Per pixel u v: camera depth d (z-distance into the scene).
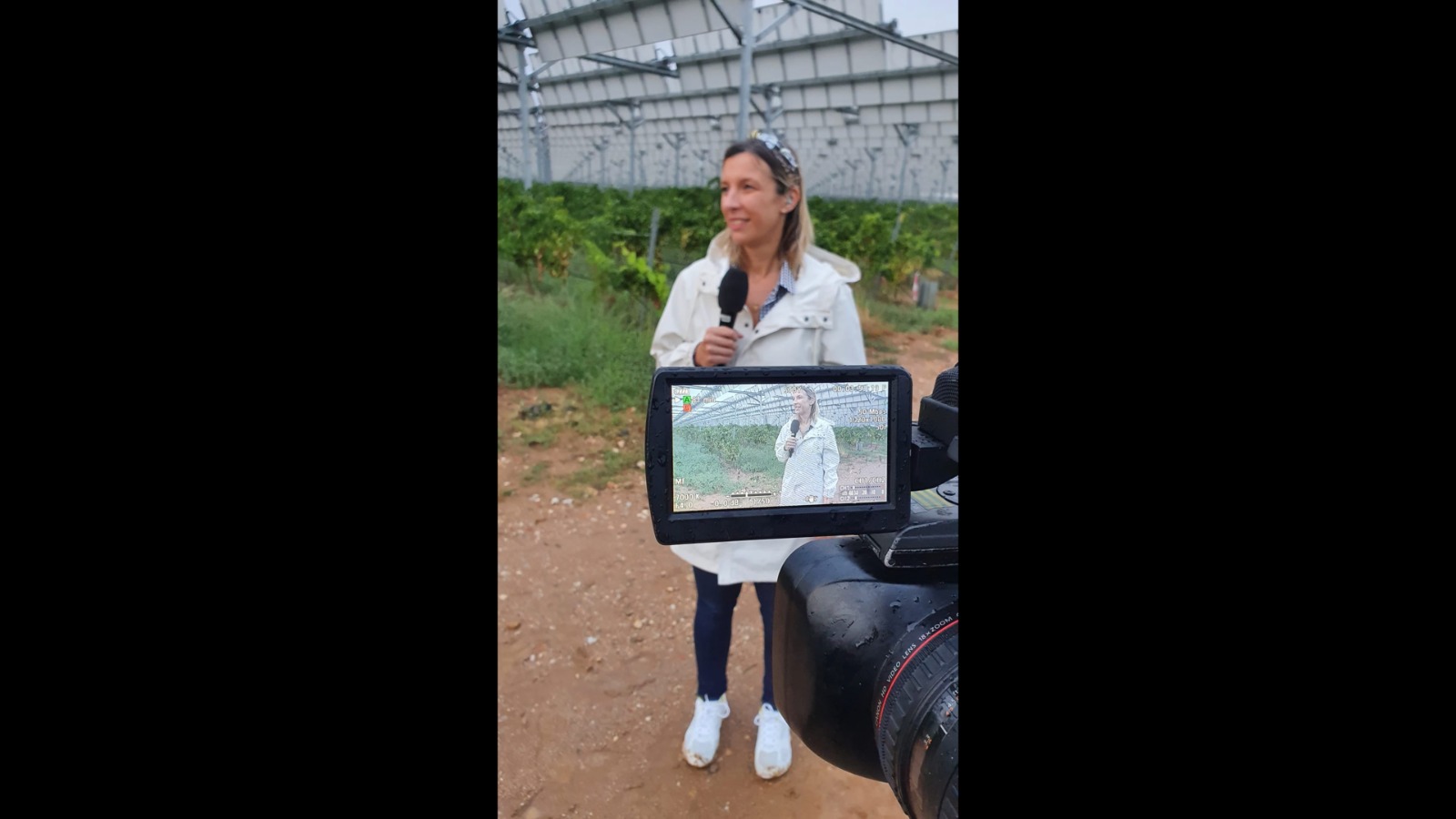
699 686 2.53
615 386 6.21
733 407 1.05
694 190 13.81
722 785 2.48
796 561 1.22
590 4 10.94
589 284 9.14
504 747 2.63
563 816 2.38
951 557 1.10
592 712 2.81
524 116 12.97
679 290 2.23
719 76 16.09
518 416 5.72
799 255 2.03
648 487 1.05
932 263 14.45
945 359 9.23
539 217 9.39
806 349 2.05
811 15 13.67
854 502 1.10
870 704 1.08
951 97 16.16
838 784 2.49
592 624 3.35
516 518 4.30
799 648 1.15
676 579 3.71
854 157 26.52
